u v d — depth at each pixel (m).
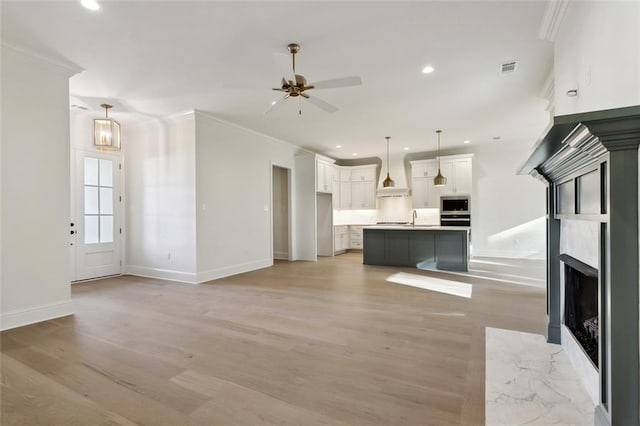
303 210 7.74
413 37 3.04
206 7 2.57
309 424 1.74
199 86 4.16
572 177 2.12
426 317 3.49
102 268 5.66
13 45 3.14
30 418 1.80
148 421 1.77
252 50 3.27
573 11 2.41
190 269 5.27
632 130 1.31
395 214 9.17
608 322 1.47
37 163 3.40
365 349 2.69
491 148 7.89
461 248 6.13
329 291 4.64
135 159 5.89
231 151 5.91
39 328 3.19
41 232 3.42
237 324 3.30
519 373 2.28
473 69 3.70
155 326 3.26
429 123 5.88
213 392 2.05
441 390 2.07
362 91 4.32
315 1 2.51
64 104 3.60
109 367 2.39
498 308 3.80
